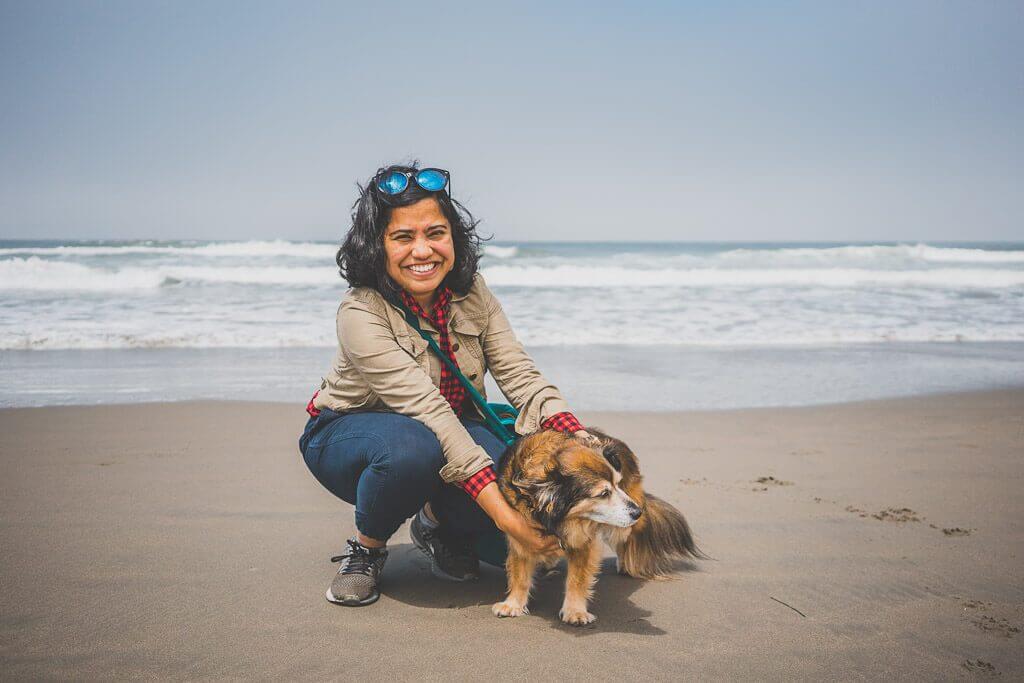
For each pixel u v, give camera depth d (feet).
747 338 39.06
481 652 9.01
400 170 9.68
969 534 13.33
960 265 85.30
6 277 55.72
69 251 76.84
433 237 9.65
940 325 43.60
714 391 27.20
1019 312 48.98
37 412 22.25
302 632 9.42
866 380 29.40
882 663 8.76
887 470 17.65
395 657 8.82
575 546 9.77
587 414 23.52
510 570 10.27
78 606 9.99
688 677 8.41
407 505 10.00
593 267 73.36
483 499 9.53
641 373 30.37
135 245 103.19
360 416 10.18
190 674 8.27
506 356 11.12
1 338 34.35
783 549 12.67
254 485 15.79
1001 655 8.94
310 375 28.76
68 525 13.16
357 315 9.77
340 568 10.76
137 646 8.91
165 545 12.35
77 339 34.45
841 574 11.57
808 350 36.37
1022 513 14.48
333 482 10.67
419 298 10.29
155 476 16.26
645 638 9.46
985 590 10.91
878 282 66.80
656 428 21.84
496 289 59.16
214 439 19.61
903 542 12.94
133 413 22.39
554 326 41.27
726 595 10.86
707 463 18.24
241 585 10.84
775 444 20.15
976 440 20.63
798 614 10.18
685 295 55.98
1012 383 28.99
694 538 13.20
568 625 9.86
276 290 54.60
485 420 11.10
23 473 16.30
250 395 25.32
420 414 9.64
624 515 9.59
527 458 9.77
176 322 40.06
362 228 9.70
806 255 86.99
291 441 19.56
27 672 8.23
